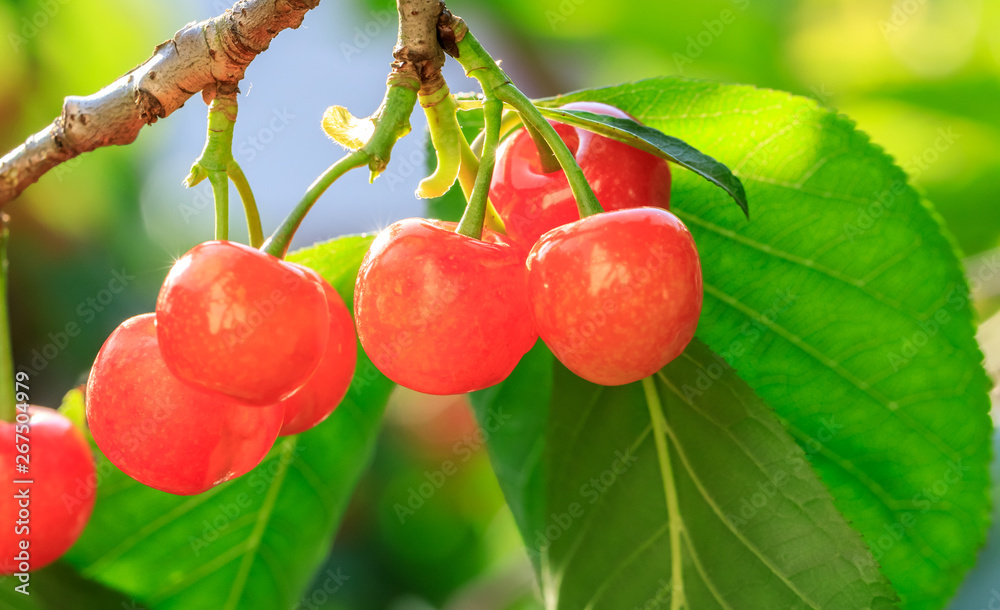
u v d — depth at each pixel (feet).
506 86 1.00
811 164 1.12
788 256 1.13
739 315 1.14
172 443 1.00
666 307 0.98
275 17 0.99
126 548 1.17
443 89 1.01
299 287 0.98
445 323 0.98
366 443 1.20
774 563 1.08
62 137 1.00
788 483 1.08
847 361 1.13
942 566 1.14
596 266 0.97
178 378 0.98
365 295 0.99
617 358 0.98
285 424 1.05
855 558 1.07
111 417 1.00
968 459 1.13
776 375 1.14
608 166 1.04
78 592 1.17
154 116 1.00
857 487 1.14
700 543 1.10
